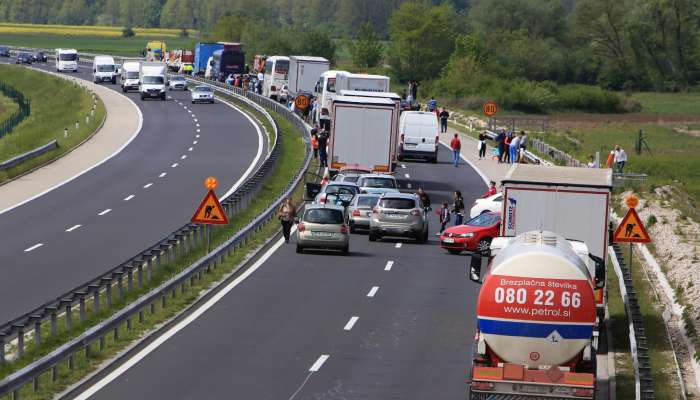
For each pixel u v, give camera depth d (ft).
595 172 221.66
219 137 607.37
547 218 210.18
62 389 162.20
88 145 572.92
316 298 243.19
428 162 540.52
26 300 230.27
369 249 321.52
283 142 585.63
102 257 286.05
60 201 395.34
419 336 207.21
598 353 197.36
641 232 251.60
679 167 544.62
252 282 260.83
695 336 217.15
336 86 563.07
